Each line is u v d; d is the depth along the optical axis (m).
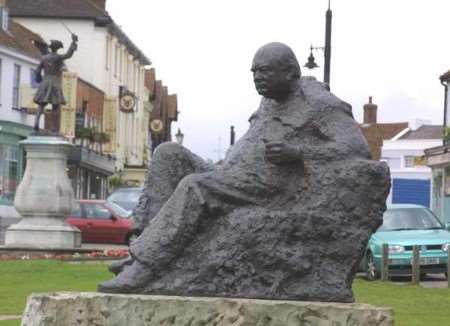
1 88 61.41
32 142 31.89
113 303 8.26
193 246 8.69
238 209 8.77
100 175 78.25
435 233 27.17
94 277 23.08
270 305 8.23
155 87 107.81
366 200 8.70
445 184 61.22
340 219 8.66
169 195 9.24
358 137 8.95
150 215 9.22
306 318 8.23
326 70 29.44
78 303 8.27
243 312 8.21
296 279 8.59
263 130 9.09
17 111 62.75
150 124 103.88
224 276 8.59
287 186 8.80
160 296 8.40
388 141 79.81
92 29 75.81
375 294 21.17
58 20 74.94
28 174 32.19
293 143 8.95
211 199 8.76
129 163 88.62
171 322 8.23
